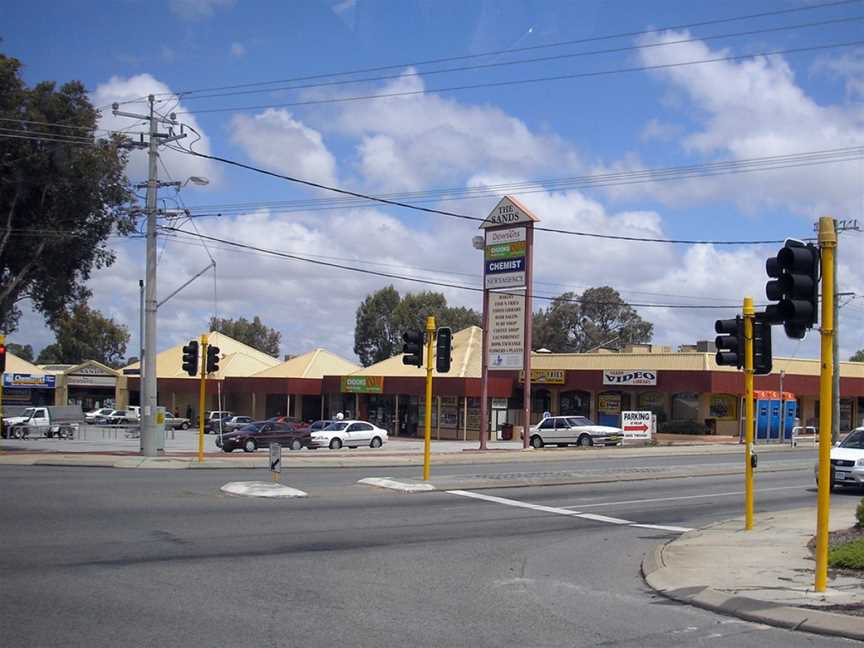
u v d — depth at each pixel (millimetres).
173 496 19391
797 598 9914
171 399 75500
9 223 35812
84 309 101438
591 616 9398
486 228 44531
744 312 15859
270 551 12867
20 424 50719
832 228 9906
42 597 9367
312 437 43500
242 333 121812
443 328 25031
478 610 9500
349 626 8516
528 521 17625
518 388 60469
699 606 10000
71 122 35844
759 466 32969
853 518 17516
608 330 96438
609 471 29594
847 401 61281
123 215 38812
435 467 30969
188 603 9273
